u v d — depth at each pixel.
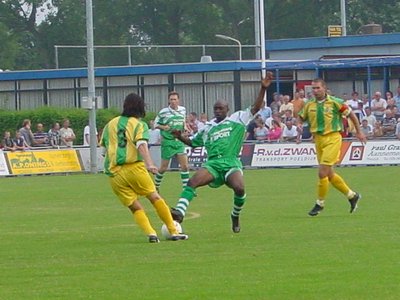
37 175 50.66
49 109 65.44
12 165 50.69
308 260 18.05
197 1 116.31
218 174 22.06
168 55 118.88
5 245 21.28
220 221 25.17
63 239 22.23
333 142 25.84
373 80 63.38
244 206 29.05
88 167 52.72
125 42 119.69
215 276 16.66
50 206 31.39
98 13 119.94
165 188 37.81
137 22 119.94
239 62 65.88
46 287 16.08
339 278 16.19
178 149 33.19
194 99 68.06
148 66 68.81
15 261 18.88
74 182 43.44
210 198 32.66
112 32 119.25
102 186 40.22
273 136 50.81
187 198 21.80
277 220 24.97
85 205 31.42
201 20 116.81
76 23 121.31
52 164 51.75
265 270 17.11
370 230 22.25
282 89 65.94
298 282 15.95
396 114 51.72
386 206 27.98
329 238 21.05
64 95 71.69
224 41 116.44
